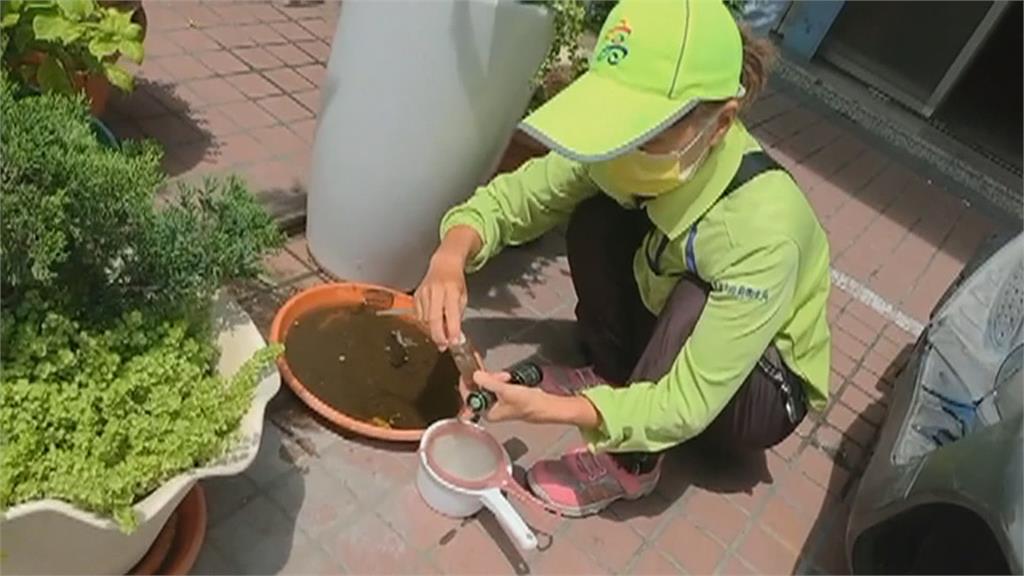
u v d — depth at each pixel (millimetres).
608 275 1972
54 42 1708
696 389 1596
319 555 1601
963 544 1562
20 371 1180
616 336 2057
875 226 3723
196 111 2545
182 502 1497
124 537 1236
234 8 3156
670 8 1421
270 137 2549
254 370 1286
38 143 1107
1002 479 1407
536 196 1895
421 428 1865
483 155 1979
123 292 1290
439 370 1999
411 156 1900
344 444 1798
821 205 3732
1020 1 4906
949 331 2113
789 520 2018
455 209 1872
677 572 1803
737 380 1604
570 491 1817
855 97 5004
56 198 1110
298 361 1889
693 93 1398
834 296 3059
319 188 2057
